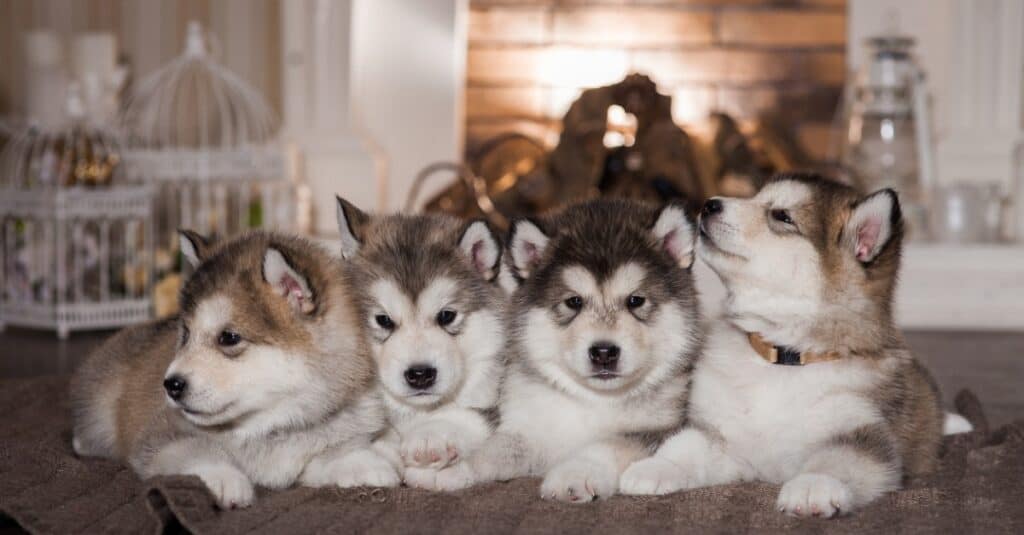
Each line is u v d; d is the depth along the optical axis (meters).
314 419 1.47
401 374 1.51
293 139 3.04
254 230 1.61
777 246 1.52
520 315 1.57
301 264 1.49
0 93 3.24
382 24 3.04
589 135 2.62
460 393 1.58
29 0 3.20
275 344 1.44
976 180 2.96
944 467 1.60
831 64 3.07
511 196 2.68
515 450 1.54
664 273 1.55
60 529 1.38
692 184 2.65
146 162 2.57
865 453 1.46
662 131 2.65
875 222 1.51
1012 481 1.55
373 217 1.66
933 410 1.61
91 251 2.50
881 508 1.45
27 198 2.45
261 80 3.17
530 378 1.55
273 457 1.49
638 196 2.62
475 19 3.07
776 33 3.06
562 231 1.59
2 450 1.61
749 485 1.51
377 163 3.02
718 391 1.54
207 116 3.08
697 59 3.07
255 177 2.65
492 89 3.08
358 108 3.06
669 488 1.48
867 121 2.78
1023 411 1.94
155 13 3.17
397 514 1.42
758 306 1.53
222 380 1.42
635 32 3.06
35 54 2.92
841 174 2.82
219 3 3.16
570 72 3.07
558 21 3.06
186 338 1.45
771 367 1.53
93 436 1.63
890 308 1.54
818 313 1.51
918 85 2.76
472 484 1.51
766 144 2.83
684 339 1.55
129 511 1.42
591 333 1.49
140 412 1.53
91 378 1.64
